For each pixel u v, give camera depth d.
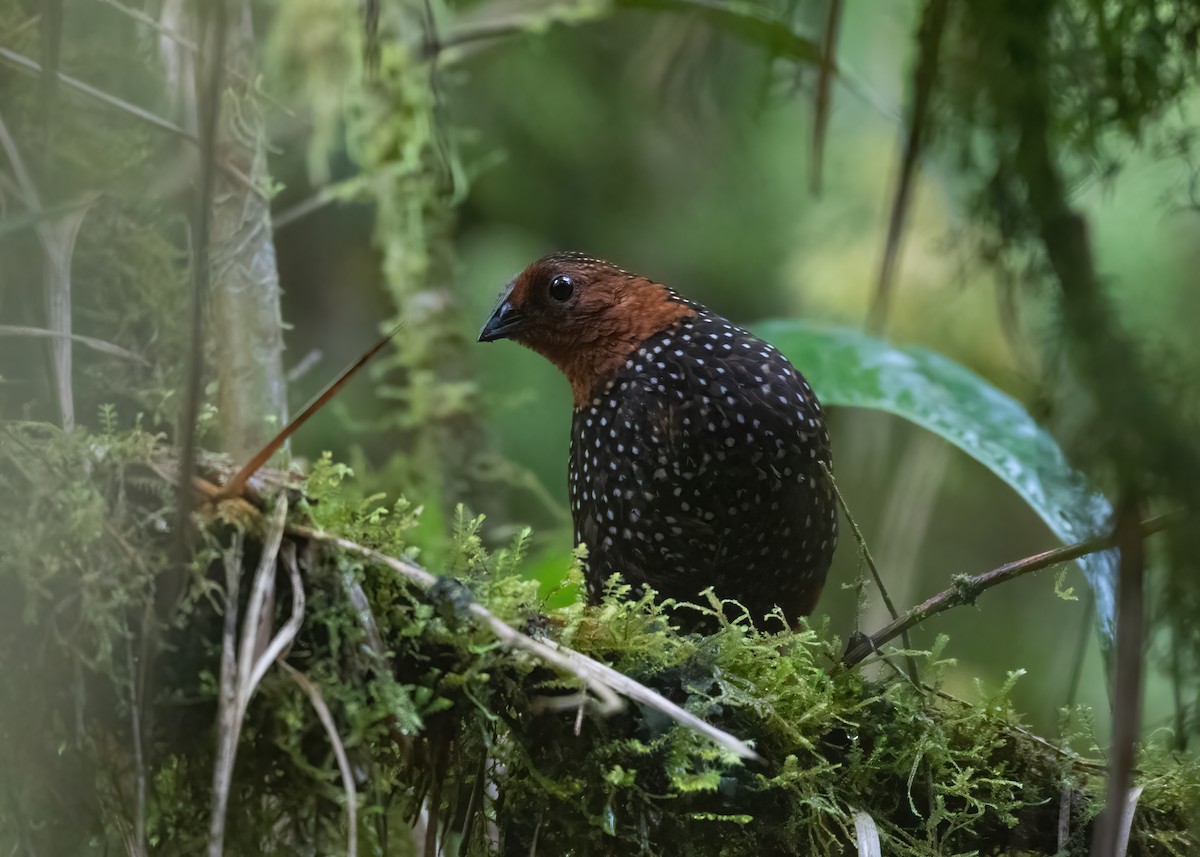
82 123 6.29
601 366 6.57
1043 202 3.94
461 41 8.41
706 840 4.39
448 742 4.22
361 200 9.23
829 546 6.50
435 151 8.94
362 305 12.81
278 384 6.57
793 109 12.51
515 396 11.01
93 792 4.12
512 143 13.02
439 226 9.16
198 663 3.95
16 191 5.14
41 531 3.86
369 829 4.28
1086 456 3.81
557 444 12.48
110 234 6.12
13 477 3.90
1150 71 4.32
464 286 12.09
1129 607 3.69
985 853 4.75
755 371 6.20
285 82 9.00
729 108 11.49
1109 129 4.41
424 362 9.27
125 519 3.94
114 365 5.96
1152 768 4.77
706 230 13.51
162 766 4.08
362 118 8.78
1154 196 5.79
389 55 8.56
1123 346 3.80
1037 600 12.83
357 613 3.95
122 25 6.59
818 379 7.25
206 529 3.92
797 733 4.36
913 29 4.47
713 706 4.33
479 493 9.52
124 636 3.93
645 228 13.55
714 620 6.62
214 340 6.43
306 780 3.94
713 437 6.15
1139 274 6.15
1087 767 4.76
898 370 7.25
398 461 9.30
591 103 12.95
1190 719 4.73
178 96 6.42
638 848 4.36
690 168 13.16
